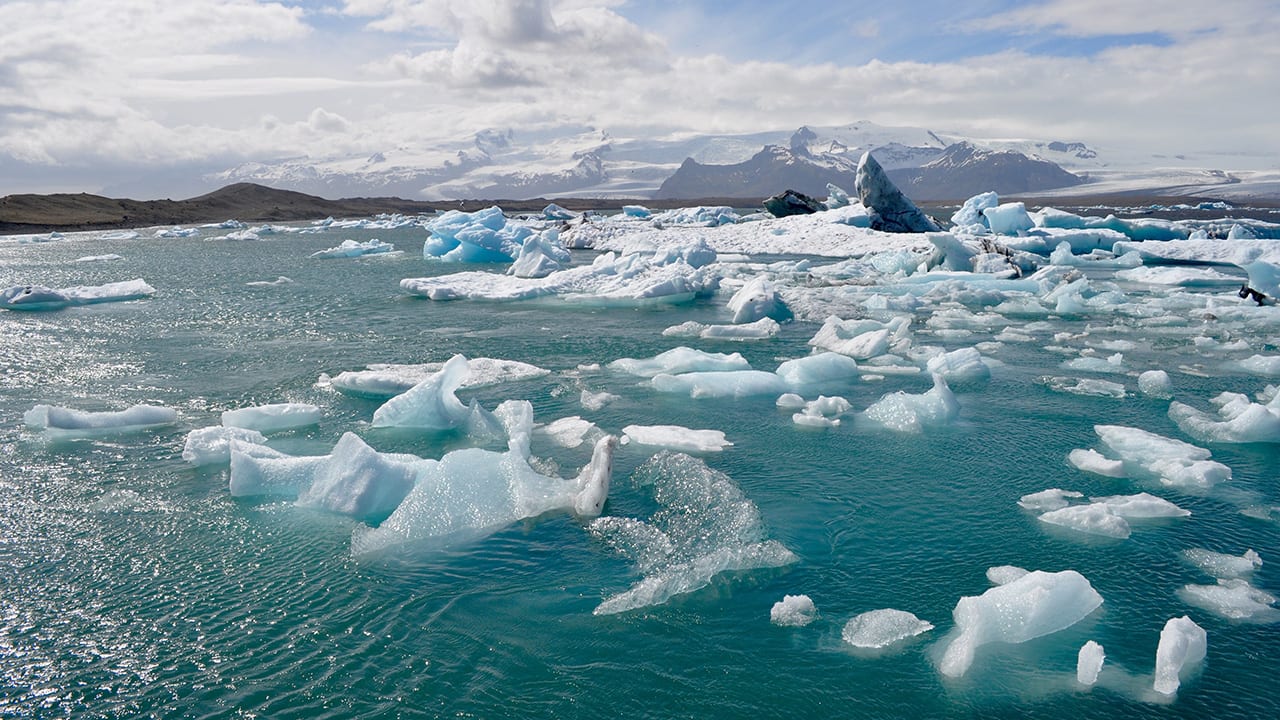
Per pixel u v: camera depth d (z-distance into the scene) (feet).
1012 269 71.97
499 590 17.44
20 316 53.83
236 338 45.85
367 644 15.44
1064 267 81.56
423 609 16.67
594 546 19.36
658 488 22.76
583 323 51.34
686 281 63.72
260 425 28.66
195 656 15.11
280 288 68.74
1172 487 22.94
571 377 36.42
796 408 31.22
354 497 21.56
